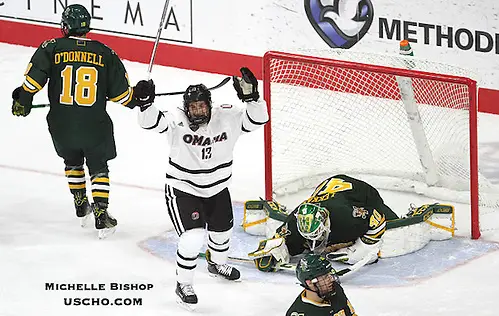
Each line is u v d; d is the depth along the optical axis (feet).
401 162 67.15
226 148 48.42
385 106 71.10
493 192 65.67
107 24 93.20
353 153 67.31
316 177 65.77
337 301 40.55
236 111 48.42
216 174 48.67
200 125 47.52
